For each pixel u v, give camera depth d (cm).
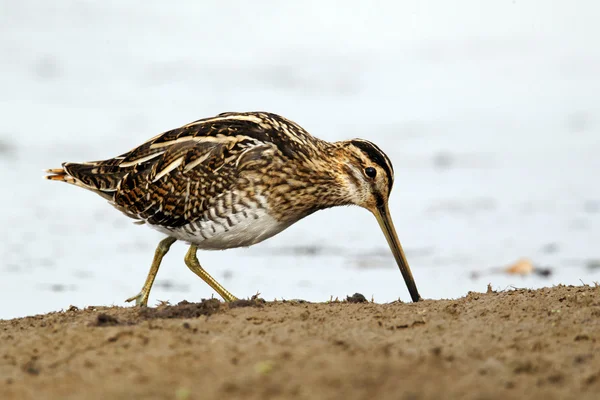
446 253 1508
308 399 698
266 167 1120
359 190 1181
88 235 1592
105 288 1342
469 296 1038
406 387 716
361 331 884
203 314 962
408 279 1195
